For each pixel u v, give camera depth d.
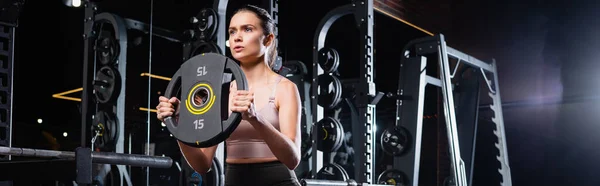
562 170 7.40
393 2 6.76
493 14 7.74
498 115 7.04
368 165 4.79
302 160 5.54
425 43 5.86
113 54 5.00
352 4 5.01
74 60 6.83
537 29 7.55
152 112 6.20
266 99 1.79
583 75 7.29
